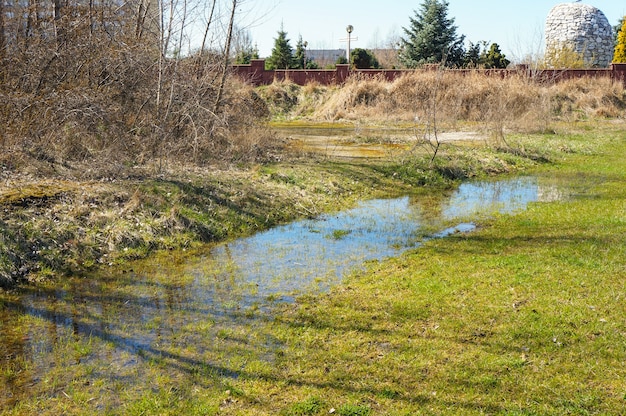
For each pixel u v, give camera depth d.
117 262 8.73
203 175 12.45
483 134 22.84
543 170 17.05
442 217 11.68
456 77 31.48
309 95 34.47
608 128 26.36
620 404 4.78
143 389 5.23
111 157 12.18
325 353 5.86
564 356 5.58
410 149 18.00
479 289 7.36
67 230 8.88
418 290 7.46
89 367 5.60
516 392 5.04
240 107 18.08
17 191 9.48
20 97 11.77
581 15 46.88
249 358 5.79
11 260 7.96
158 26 15.32
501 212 11.99
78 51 13.61
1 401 5.05
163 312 6.98
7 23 13.99
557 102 31.47
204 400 5.05
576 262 8.12
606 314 6.40
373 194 13.82
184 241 9.70
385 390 5.12
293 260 8.99
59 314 6.92
